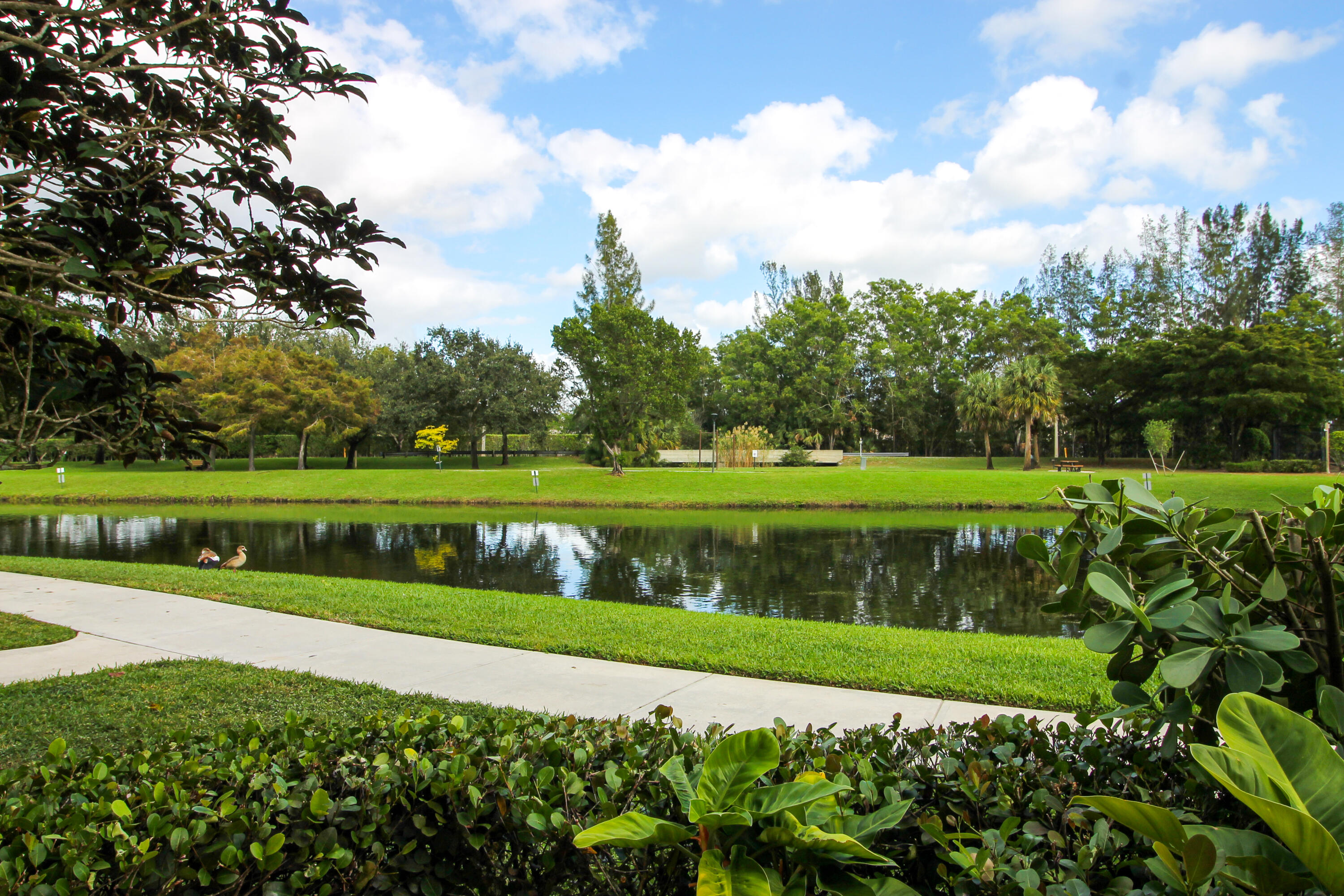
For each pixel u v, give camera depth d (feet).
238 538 70.38
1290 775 3.97
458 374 167.84
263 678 19.44
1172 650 5.55
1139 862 5.08
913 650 22.70
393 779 6.40
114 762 7.55
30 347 9.98
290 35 11.30
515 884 6.12
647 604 39.93
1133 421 175.01
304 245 11.48
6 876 5.39
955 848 5.14
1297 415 151.43
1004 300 213.66
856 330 202.18
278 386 143.02
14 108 9.17
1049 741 7.80
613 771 6.30
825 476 120.78
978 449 210.59
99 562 42.78
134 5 10.82
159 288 11.16
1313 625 5.86
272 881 5.76
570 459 207.72
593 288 164.76
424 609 29.07
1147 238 196.34
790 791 4.50
